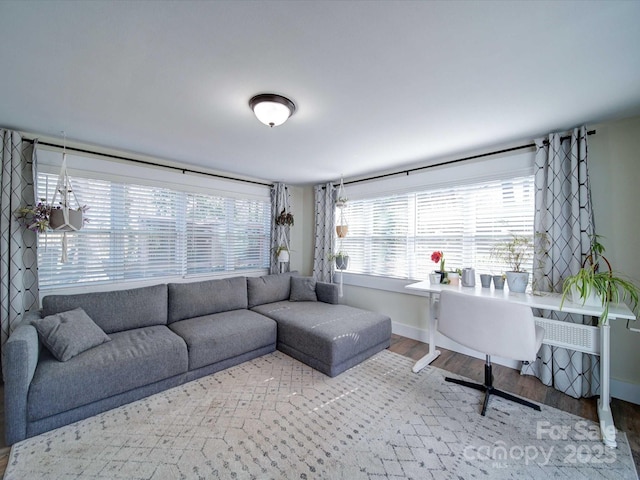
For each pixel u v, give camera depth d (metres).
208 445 1.56
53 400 1.64
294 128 2.29
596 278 1.82
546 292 2.30
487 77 1.57
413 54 1.37
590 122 2.17
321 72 1.53
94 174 2.76
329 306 3.39
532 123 2.19
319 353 2.44
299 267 4.67
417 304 3.35
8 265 2.22
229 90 1.72
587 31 1.21
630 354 2.07
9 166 2.25
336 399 2.04
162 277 3.24
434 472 1.41
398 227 3.56
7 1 1.05
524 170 2.57
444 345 3.06
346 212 4.18
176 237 3.35
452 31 1.21
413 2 1.07
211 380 2.29
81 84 1.66
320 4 1.07
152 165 3.15
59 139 2.56
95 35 1.25
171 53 1.38
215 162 3.33
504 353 1.82
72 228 2.38
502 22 1.16
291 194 4.65
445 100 1.83
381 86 1.67
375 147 2.75
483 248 2.85
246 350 2.61
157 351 2.07
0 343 2.19
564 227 2.30
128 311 2.49
